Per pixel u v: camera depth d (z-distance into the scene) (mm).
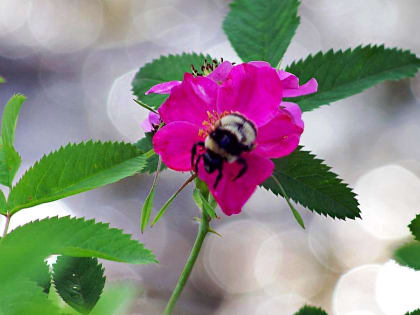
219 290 1494
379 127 1952
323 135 1955
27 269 365
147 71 591
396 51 575
